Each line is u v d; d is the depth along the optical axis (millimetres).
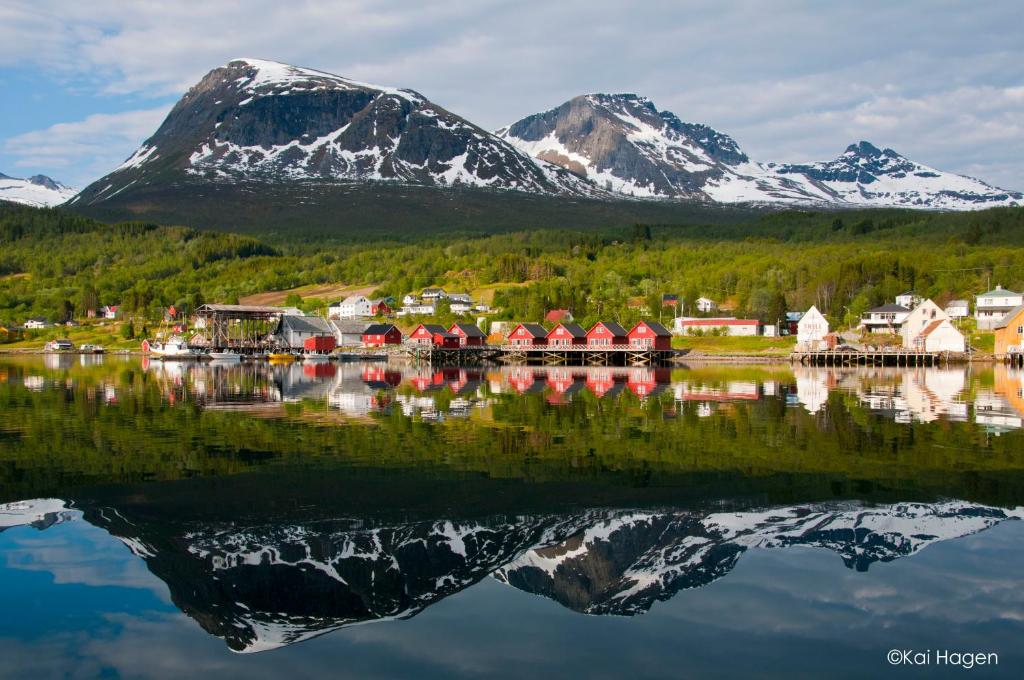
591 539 22719
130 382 80562
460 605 18234
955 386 75750
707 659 15555
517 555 21484
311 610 18094
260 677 15062
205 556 21406
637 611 17656
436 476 30484
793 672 15000
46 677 15047
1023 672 14922
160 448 36781
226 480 29781
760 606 17906
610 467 32188
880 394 66125
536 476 30469
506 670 15211
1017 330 121375
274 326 168125
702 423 46094
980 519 24250
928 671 14961
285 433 41656
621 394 66750
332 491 28125
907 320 143625
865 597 18172
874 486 28406
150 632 16891
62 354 170875
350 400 60500
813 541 22312
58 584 19469
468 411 52562
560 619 17453
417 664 15477
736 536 22750
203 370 107125
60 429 43156
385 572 20344
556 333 149625
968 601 18016
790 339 157000
